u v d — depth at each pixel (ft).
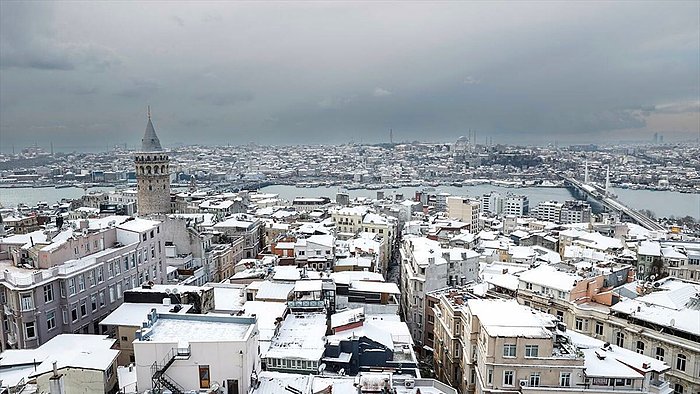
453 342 333.21
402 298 520.42
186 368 193.06
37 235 342.64
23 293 268.41
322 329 286.87
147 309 283.59
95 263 316.40
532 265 505.66
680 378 285.64
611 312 320.29
